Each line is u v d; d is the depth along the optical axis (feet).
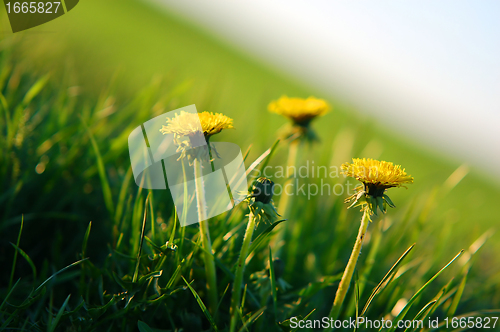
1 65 2.15
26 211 1.97
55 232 1.98
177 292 1.79
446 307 1.98
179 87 2.35
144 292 1.77
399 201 3.23
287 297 1.86
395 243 2.17
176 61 7.50
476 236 2.18
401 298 2.06
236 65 14.24
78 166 2.08
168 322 1.78
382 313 1.96
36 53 2.69
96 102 2.70
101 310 1.72
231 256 1.88
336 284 1.99
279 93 11.87
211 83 2.80
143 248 1.84
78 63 3.32
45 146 2.06
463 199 5.98
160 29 13.15
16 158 1.97
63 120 2.19
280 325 1.74
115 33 7.09
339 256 2.21
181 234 1.80
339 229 2.18
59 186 2.03
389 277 1.81
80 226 1.99
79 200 2.04
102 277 1.79
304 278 2.07
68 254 1.94
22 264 1.91
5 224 1.88
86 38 4.63
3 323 1.69
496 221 3.89
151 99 2.24
